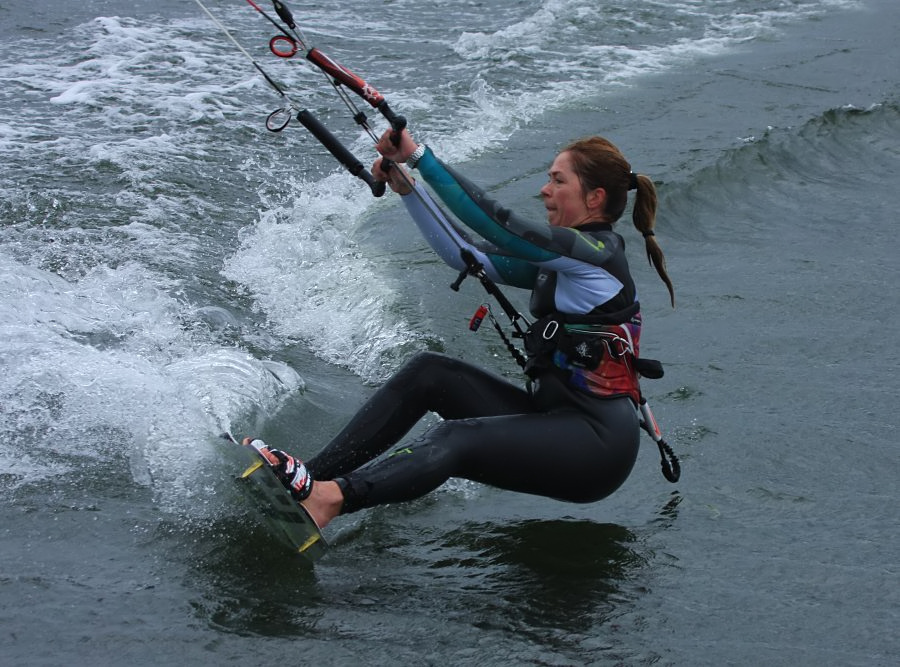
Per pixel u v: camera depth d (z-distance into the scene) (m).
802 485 15.11
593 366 12.92
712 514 14.38
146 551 12.54
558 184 13.17
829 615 11.77
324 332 21.23
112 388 16.41
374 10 55.69
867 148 36.38
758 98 40.97
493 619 11.59
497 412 13.56
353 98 38.44
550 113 38.25
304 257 24.84
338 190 29.78
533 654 10.87
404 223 27.42
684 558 13.18
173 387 16.55
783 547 13.42
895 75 44.69
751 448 16.17
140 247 24.03
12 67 39.00
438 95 39.78
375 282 23.11
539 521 14.19
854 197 31.73
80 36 43.88
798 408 17.67
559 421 12.88
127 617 11.11
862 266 25.52
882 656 10.95
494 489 15.21
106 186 27.78
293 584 12.17
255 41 45.56
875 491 14.95
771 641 11.26
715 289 23.75
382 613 11.63
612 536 13.78
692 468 15.67
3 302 19.38
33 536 12.66
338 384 18.84
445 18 54.69
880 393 18.27
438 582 12.48
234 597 11.73
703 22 56.09
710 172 32.19
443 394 13.62
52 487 13.82
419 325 20.92
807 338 20.80
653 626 11.55
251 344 20.09
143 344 18.91
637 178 13.24
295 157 32.09
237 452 12.00
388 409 13.44
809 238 28.03
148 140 31.91
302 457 15.55
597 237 13.00
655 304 22.81
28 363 17.02
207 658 10.48
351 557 13.05
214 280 23.02
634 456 13.21
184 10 50.28
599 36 51.84
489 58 45.88
